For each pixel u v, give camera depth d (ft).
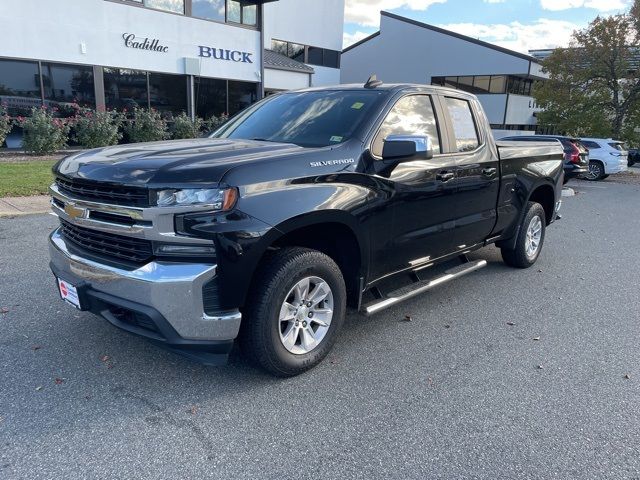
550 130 105.81
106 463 8.09
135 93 59.47
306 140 12.07
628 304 16.48
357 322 14.37
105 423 9.14
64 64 52.85
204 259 9.11
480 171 15.33
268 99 15.42
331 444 8.77
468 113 15.58
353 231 11.23
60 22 51.65
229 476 7.90
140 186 8.87
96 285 9.77
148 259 9.24
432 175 13.32
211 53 65.87
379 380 11.05
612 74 83.76
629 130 86.84
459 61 114.21
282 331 10.69
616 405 10.31
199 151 10.51
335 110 12.80
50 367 11.02
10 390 10.08
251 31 70.03
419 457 8.51
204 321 9.23
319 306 11.30
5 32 48.32
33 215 25.68
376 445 8.79
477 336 13.62
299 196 9.96
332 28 101.30
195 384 10.57
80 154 11.32
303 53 97.91
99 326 13.06
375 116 12.19
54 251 10.96
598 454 8.71
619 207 40.52
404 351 12.56
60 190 10.96
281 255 10.26
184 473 7.93
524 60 106.11
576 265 21.17
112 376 10.75
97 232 9.99
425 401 10.27
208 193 8.92
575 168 50.03
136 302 9.20
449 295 16.87
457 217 14.79
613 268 20.85
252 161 9.68
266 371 10.65
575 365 12.07
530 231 19.65
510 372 11.63
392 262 12.89
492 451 8.72
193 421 9.30
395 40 121.90
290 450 8.58
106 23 55.11
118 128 58.03
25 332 12.61
